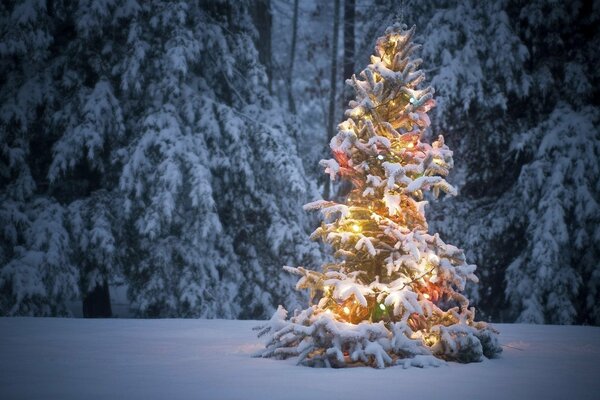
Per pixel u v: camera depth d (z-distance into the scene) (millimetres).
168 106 16750
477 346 6832
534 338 9469
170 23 16969
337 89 32344
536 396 4996
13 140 16312
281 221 18281
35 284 15281
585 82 18062
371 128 7516
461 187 19234
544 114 18812
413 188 7277
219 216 18406
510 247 18562
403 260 7195
